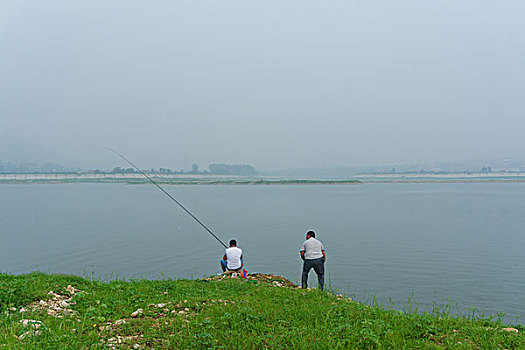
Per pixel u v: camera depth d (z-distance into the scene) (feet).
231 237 121.39
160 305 30.58
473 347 22.29
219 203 284.20
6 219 176.14
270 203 284.61
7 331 22.68
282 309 30.09
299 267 78.02
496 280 65.67
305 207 248.52
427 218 176.96
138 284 40.24
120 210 225.76
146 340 22.97
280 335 23.88
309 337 23.35
